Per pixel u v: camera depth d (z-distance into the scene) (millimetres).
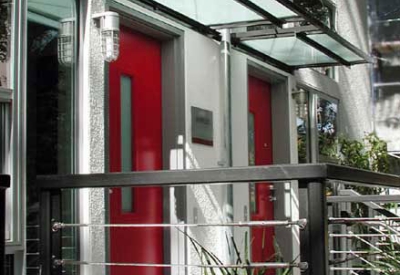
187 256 5199
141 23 4930
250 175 2047
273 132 7523
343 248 4477
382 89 11250
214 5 5090
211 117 5750
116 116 4762
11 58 3674
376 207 5117
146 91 5125
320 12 8250
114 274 4648
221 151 5848
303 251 1985
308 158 8141
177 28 5324
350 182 2162
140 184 2197
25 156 3697
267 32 6039
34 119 3967
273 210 7281
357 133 9867
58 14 4195
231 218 5805
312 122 8203
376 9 11742
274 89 7523
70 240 4180
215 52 5883
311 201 1980
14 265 3592
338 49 6703
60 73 4191
